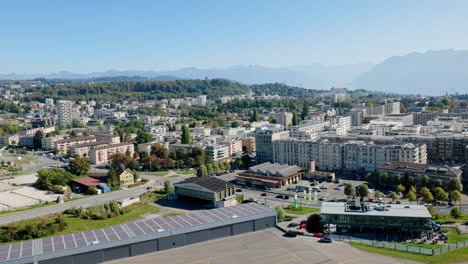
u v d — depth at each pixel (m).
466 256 150.12
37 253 152.62
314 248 165.12
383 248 163.50
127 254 165.12
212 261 155.88
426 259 149.00
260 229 193.88
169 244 172.62
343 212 196.38
